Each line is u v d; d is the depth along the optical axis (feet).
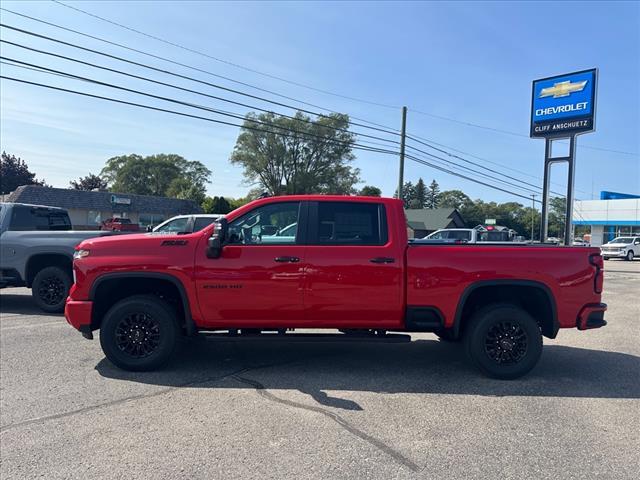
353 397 15.85
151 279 18.38
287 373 18.35
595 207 149.69
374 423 13.75
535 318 19.21
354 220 18.20
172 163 319.47
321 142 187.21
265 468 11.14
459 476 10.90
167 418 13.93
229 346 22.40
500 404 15.43
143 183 317.63
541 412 14.79
